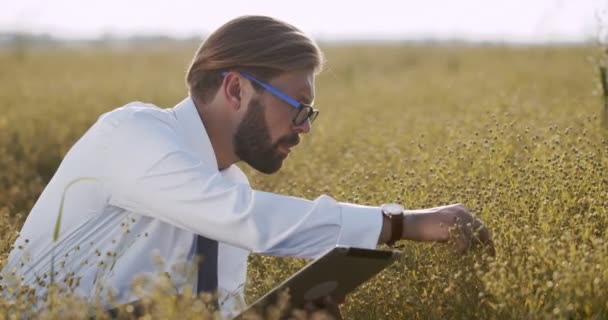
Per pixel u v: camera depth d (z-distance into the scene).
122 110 2.79
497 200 3.69
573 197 3.70
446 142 5.87
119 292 2.78
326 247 2.61
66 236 2.82
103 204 2.78
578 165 3.97
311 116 2.80
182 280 2.70
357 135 7.82
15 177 6.90
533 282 2.81
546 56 21.09
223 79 2.78
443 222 2.66
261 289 3.54
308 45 2.77
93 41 44.00
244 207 2.57
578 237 3.24
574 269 2.74
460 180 4.38
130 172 2.66
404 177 4.62
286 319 2.69
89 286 2.79
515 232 3.28
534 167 4.19
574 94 9.88
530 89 11.29
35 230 2.88
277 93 2.74
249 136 2.79
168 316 2.38
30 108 11.04
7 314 2.60
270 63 2.72
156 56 28.73
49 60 25.66
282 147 2.82
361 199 4.36
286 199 2.62
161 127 2.72
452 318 3.00
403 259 3.34
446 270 3.14
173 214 2.64
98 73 20.75
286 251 2.61
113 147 2.70
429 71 19.47
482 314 2.95
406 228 2.65
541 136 5.22
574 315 2.81
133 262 2.79
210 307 2.65
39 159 8.03
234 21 2.80
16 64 23.91
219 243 3.00
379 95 13.09
